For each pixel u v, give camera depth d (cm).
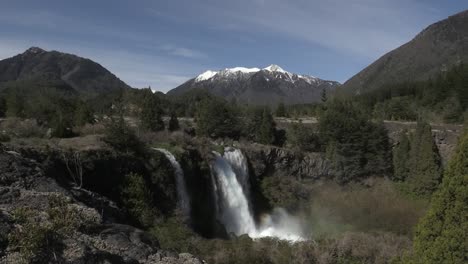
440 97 8194
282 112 8044
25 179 1938
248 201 4412
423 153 4850
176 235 2591
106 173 2845
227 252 2364
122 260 1480
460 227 1323
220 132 4928
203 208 3781
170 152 3566
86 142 3095
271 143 5181
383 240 2775
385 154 5194
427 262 1356
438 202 1387
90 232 1617
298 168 5025
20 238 1312
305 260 2386
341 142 5159
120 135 3141
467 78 7819
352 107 6397
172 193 3288
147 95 5116
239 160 4444
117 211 2436
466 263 1295
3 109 4984
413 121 7325
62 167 2595
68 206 1656
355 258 2478
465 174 1339
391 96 10438
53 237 1378
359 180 5091
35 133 3384
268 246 2541
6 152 2086
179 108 7238
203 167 3862
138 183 2845
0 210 1498
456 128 6194
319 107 7438
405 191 4900
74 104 4872
